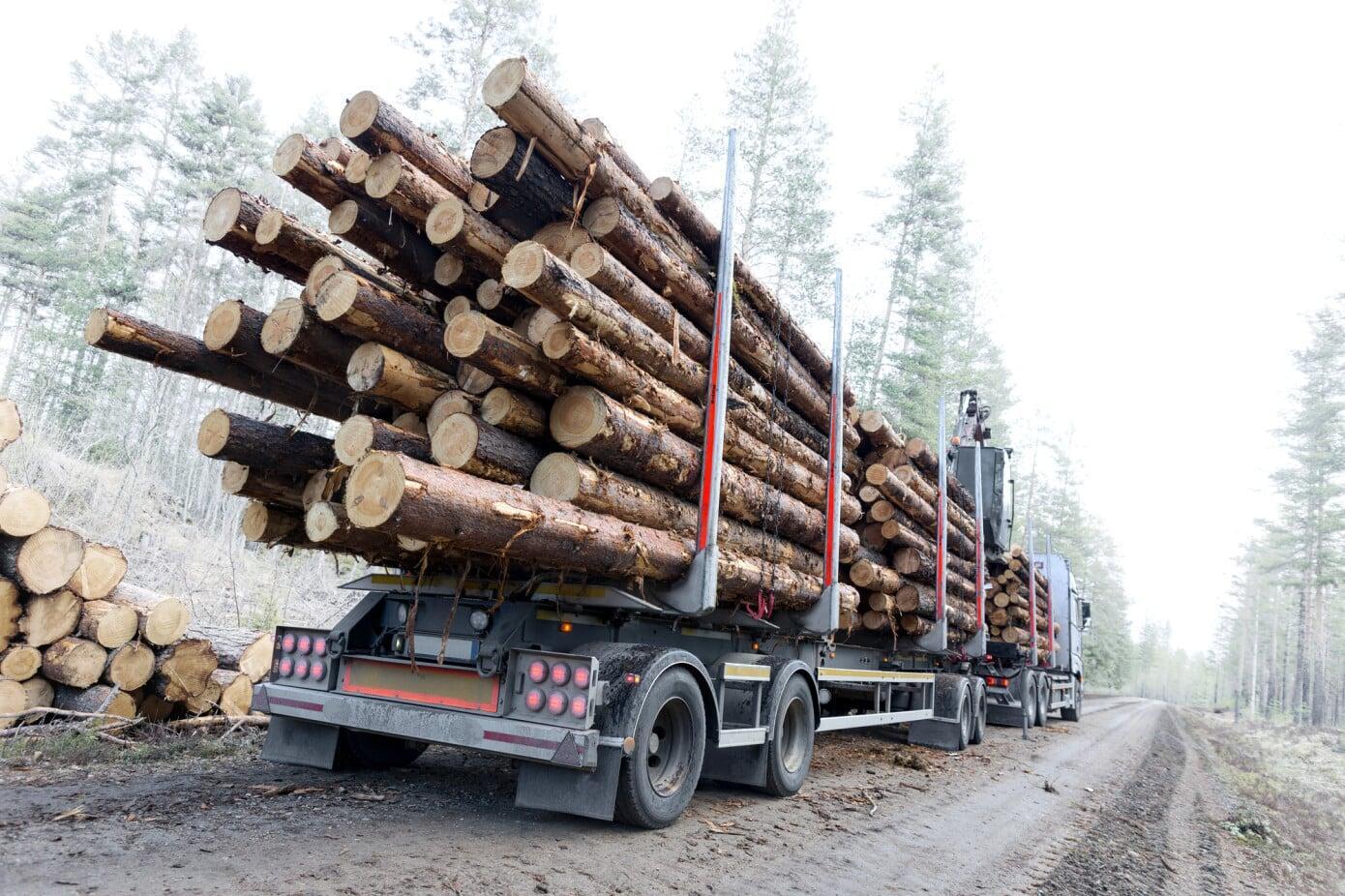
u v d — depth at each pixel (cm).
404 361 464
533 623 501
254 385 509
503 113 444
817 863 458
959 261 3178
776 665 627
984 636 1211
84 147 4366
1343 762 2397
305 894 316
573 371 461
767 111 2677
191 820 404
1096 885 518
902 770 844
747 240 2611
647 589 527
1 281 3494
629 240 511
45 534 614
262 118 3762
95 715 604
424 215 470
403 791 511
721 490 582
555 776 441
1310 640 4828
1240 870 671
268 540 535
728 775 604
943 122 3234
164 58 4525
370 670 503
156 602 670
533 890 354
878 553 956
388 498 358
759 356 683
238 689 706
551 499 441
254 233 471
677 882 392
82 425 2144
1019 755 1101
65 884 303
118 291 2838
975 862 516
